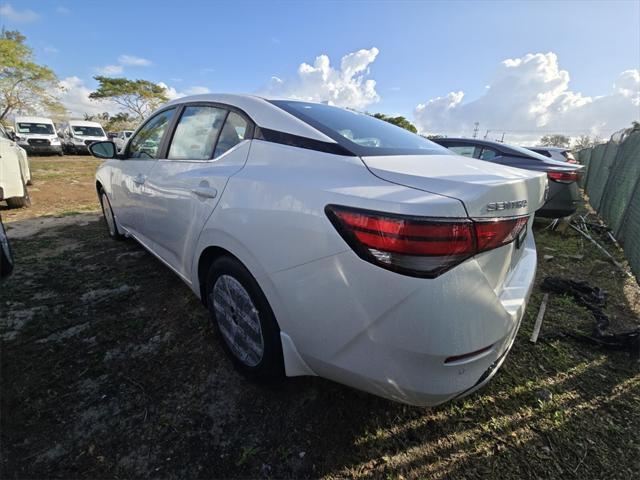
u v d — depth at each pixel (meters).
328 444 1.45
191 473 1.31
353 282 1.12
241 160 1.69
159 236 2.37
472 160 1.62
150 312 2.34
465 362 1.13
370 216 1.07
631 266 3.53
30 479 1.26
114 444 1.40
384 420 1.57
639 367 2.01
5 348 1.93
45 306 2.38
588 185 9.78
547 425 1.60
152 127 2.67
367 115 2.21
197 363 1.87
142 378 1.75
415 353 1.08
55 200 5.93
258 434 1.48
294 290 1.29
